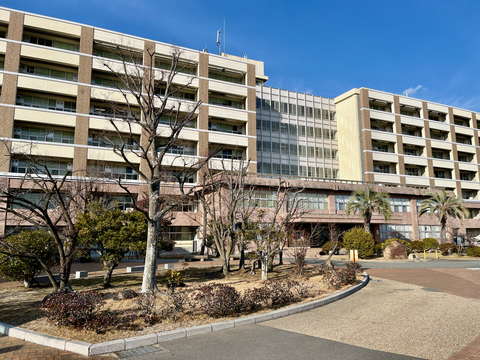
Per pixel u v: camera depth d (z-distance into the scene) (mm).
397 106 52531
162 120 37156
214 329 7766
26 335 7262
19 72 32156
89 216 12836
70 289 10625
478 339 6793
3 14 32312
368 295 11797
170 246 28703
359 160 48875
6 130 30625
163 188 31094
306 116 51562
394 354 6066
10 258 12016
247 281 13867
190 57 40531
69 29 34812
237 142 41125
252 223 18500
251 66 44344
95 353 6336
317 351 6285
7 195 9758
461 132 57938
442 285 14078
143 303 8930
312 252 32219
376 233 40406
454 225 49531
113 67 35594
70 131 34250
